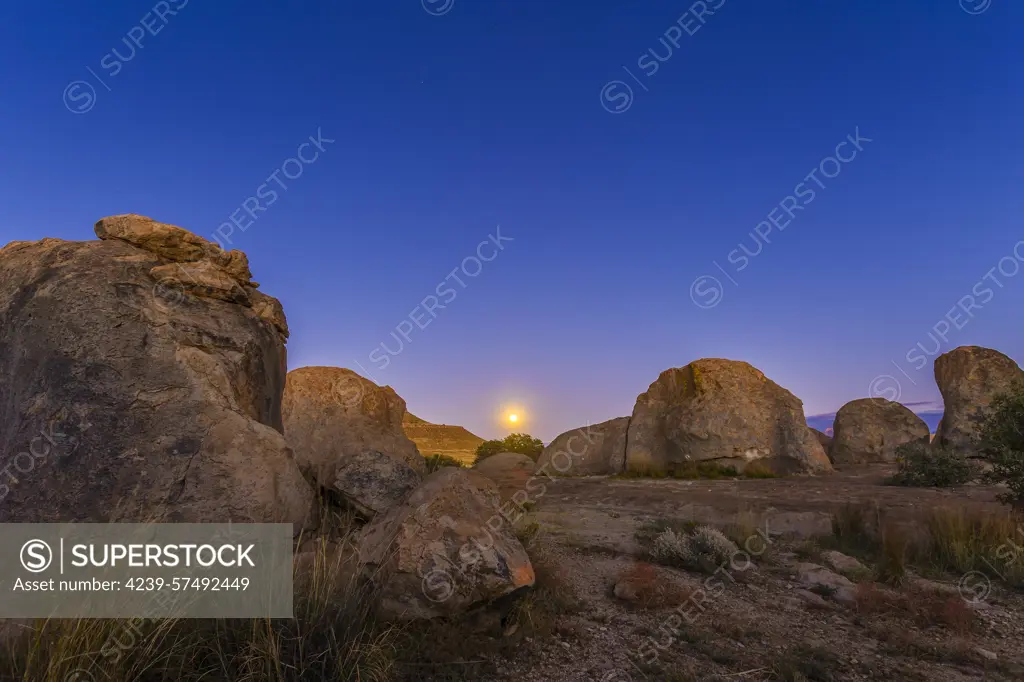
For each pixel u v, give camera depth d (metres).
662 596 7.19
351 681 4.47
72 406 6.41
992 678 5.52
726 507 13.94
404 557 5.67
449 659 5.13
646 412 27.78
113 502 6.17
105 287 7.26
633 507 14.70
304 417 15.04
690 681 5.15
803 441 23.80
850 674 5.54
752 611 7.09
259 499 6.79
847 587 7.83
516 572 5.92
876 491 16.56
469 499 6.54
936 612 7.02
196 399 6.98
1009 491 15.18
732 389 25.02
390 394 17.17
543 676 5.18
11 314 6.90
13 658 4.01
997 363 23.92
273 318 9.66
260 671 4.33
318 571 5.46
